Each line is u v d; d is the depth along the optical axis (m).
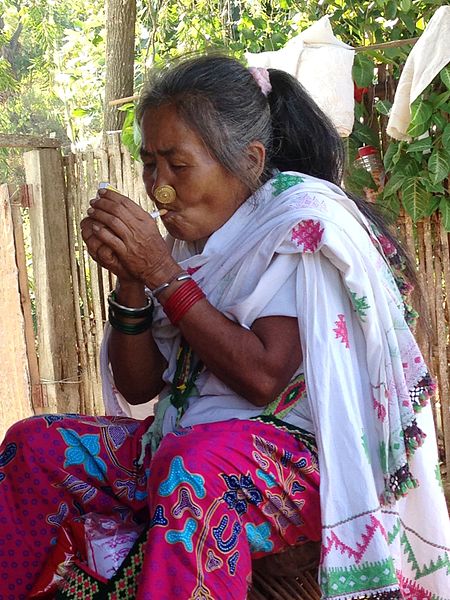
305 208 1.92
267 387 1.87
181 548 1.68
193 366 2.07
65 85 9.19
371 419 1.93
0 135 4.41
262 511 1.81
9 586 2.00
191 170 1.95
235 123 1.97
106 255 1.93
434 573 2.02
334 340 1.89
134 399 2.29
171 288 1.90
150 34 6.99
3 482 2.03
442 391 4.09
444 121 3.85
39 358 4.69
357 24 5.30
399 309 2.02
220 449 1.77
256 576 1.97
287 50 3.88
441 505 2.03
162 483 1.72
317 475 1.87
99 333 4.64
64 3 10.91
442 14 3.62
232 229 2.01
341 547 1.83
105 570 1.86
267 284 1.89
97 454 2.06
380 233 2.16
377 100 4.17
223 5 7.64
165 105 1.96
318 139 2.18
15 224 4.59
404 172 3.95
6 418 4.77
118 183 4.54
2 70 11.23
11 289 4.61
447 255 4.04
